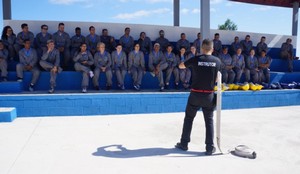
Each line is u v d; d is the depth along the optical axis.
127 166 3.76
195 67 4.15
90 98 6.75
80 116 6.66
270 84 9.25
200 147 4.59
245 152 4.17
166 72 8.33
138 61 8.18
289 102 8.62
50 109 6.57
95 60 7.86
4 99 6.35
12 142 4.65
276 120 6.59
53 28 9.97
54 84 7.28
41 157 4.02
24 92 7.26
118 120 6.33
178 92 7.53
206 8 7.37
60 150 4.32
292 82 9.73
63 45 8.87
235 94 7.92
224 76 8.81
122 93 6.95
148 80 8.54
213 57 4.17
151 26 11.00
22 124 5.82
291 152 4.43
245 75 9.30
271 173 3.63
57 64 7.56
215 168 3.75
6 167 3.66
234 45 11.03
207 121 4.25
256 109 7.95
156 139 4.97
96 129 5.54
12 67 8.32
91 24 10.30
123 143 4.72
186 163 3.91
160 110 7.20
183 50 8.66
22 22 9.76
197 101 4.15
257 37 12.62
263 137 5.23
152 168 3.71
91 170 3.61
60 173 3.51
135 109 7.03
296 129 5.81
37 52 8.54
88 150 4.34
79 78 8.00
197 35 11.06
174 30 11.30
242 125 6.08
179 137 5.11
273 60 11.43
